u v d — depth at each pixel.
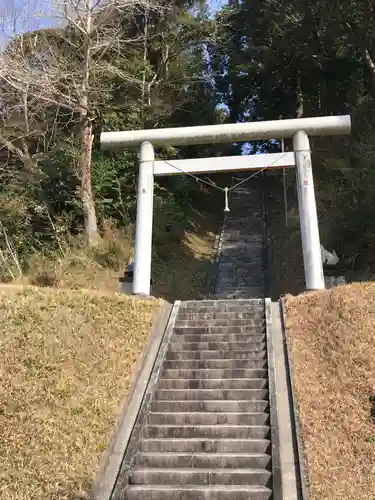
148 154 12.91
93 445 7.16
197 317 11.04
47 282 14.70
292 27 22.38
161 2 19.88
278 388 8.26
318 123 12.49
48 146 17.81
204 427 7.66
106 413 7.78
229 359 9.28
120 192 18.09
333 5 19.03
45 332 9.41
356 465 6.54
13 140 17.78
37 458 6.91
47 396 7.97
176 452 7.30
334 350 8.79
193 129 12.88
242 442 7.27
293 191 25.23
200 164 12.76
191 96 22.91
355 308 9.77
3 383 8.17
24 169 17.73
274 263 19.59
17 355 8.79
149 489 6.52
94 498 6.38
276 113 29.44
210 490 6.43
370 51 20.88
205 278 18.89
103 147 13.12
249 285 18.30
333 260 13.27
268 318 10.38
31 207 17.22
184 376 9.01
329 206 17.66
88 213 16.61
